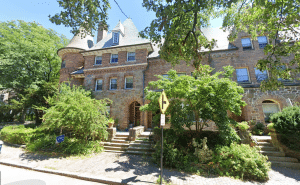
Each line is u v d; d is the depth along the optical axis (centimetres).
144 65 1432
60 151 807
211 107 674
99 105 943
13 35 1855
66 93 927
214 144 713
